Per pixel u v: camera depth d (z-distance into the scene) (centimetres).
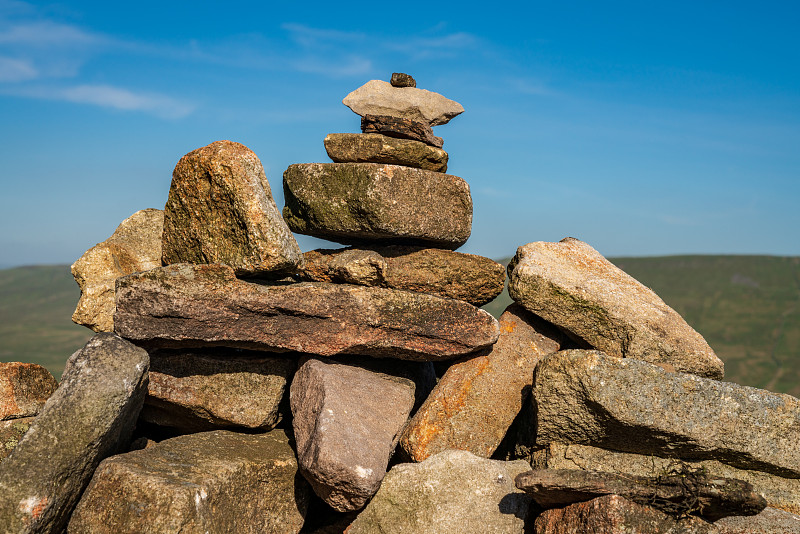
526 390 697
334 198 699
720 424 615
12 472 518
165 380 656
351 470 552
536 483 543
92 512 533
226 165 636
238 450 626
